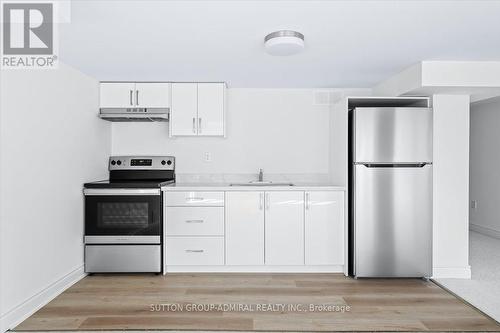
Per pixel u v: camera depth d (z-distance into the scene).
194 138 4.06
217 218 3.37
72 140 3.11
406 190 3.19
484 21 2.15
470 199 5.54
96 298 2.76
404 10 1.99
